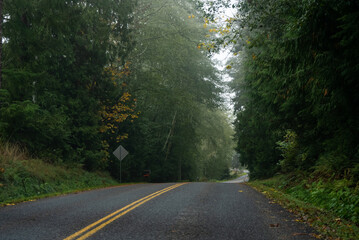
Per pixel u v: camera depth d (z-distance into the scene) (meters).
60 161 16.97
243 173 111.81
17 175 12.17
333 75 7.58
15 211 7.61
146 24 27.22
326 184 10.20
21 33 13.78
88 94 19.94
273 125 15.20
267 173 23.27
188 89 32.12
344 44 6.65
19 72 13.52
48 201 9.59
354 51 6.79
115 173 25.33
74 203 9.02
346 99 7.89
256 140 22.80
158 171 33.22
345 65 7.07
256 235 5.37
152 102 28.77
